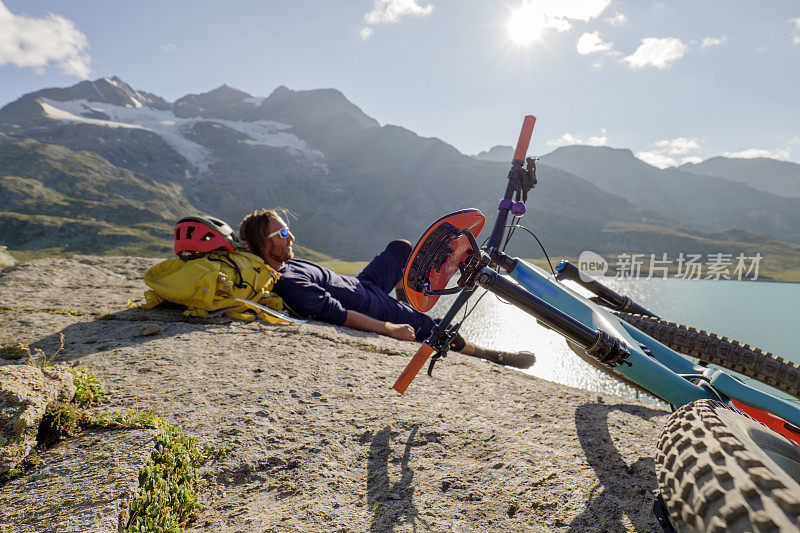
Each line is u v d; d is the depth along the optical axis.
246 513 1.81
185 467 1.94
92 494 1.57
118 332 3.87
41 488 1.62
